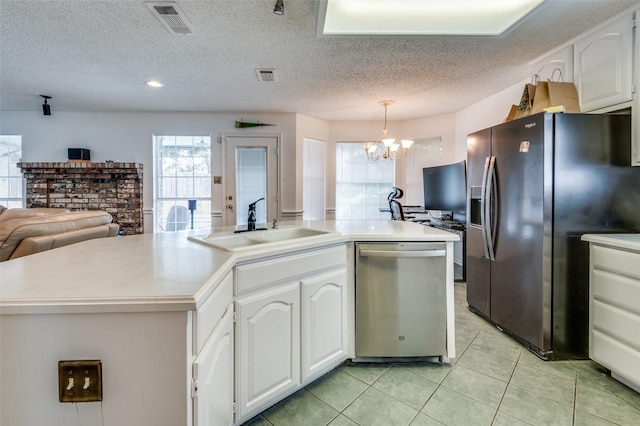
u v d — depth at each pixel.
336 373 1.87
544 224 1.97
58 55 2.67
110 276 0.97
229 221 4.71
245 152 4.69
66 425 0.78
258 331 1.42
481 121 3.95
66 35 2.32
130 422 0.79
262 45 2.47
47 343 0.77
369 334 1.93
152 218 4.66
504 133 2.28
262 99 3.92
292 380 1.59
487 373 1.86
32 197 4.37
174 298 0.79
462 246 3.79
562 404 1.58
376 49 2.53
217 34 2.30
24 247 1.65
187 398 0.80
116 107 4.31
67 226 1.99
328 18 1.99
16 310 0.74
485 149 2.51
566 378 1.80
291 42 2.42
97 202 4.44
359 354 1.94
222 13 2.03
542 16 2.05
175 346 0.79
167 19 2.11
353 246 1.93
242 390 1.35
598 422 1.45
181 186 4.75
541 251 2.00
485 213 2.44
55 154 4.54
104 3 1.92
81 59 2.75
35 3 1.92
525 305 2.14
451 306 1.96
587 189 1.97
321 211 5.04
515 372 1.87
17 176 4.60
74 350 0.77
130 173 4.44
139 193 4.54
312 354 1.69
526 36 2.31
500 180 2.33
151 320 0.79
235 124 4.60
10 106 4.27
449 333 1.96
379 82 3.30
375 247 1.91
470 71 3.00
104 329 0.78
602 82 2.14
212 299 1.01
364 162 5.13
